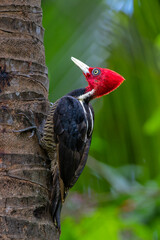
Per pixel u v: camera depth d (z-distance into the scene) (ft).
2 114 30.25
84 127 33.47
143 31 40.42
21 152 30.07
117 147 43.86
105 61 38.58
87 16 38.52
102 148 43.01
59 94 38.04
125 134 43.27
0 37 31.14
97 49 38.19
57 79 38.17
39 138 31.32
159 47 40.78
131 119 42.63
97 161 44.04
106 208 41.27
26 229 28.45
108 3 39.45
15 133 30.17
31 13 32.35
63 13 38.78
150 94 41.70
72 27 38.37
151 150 43.70
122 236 40.78
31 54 31.89
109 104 42.37
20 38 31.58
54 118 32.71
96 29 38.37
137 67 40.27
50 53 38.47
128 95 41.96
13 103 30.76
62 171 31.83
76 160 32.78
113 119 42.75
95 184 44.55
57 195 31.17
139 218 39.73
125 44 39.37
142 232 39.93
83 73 37.04
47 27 38.83
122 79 36.58
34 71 31.86
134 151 44.06
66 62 38.24
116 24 39.22
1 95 30.60
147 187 42.32
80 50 38.04
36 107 31.65
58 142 32.30
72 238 40.78
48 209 30.17
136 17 40.40
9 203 28.55
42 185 30.17
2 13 31.42
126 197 41.78
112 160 44.73
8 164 29.37
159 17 40.65
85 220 40.70
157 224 39.99
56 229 30.25
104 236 40.11
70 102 33.65
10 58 31.09
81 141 33.17
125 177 44.60
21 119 30.66
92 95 36.40
